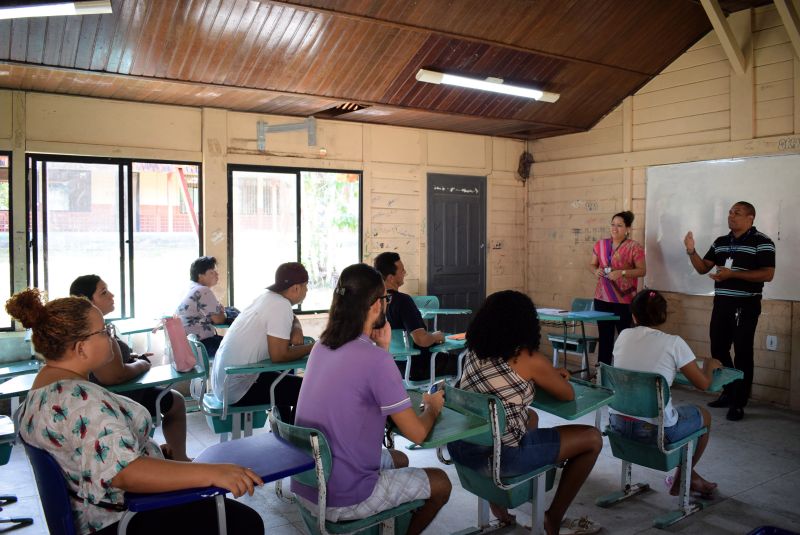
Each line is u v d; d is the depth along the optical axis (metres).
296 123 5.84
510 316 2.69
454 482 3.77
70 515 1.74
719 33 5.20
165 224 5.48
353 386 2.16
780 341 5.32
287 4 4.08
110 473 1.71
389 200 6.56
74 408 1.75
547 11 4.73
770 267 4.90
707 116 5.74
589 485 3.70
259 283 5.92
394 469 2.36
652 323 3.24
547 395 2.88
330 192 6.23
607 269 5.94
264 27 4.27
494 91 5.47
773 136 5.29
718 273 5.06
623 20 5.11
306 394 2.26
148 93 4.99
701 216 5.80
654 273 6.19
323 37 4.49
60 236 5.08
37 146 4.89
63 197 5.07
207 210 5.56
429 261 6.87
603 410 5.36
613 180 6.57
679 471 3.40
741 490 3.62
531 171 7.53
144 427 1.98
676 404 5.43
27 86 4.74
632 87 6.24
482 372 2.73
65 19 3.83
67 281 5.12
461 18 4.59
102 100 5.10
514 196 7.50
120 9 3.85
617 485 3.69
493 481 2.61
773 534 2.30
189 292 5.07
